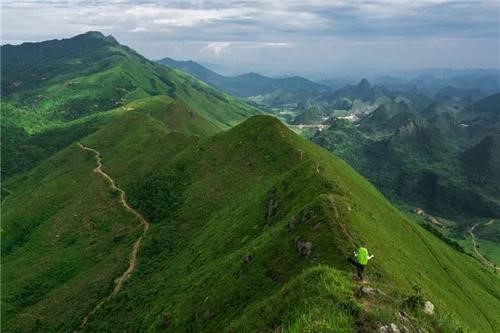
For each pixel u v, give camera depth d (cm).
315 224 5984
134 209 15700
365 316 3162
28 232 17925
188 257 10506
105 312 10181
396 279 5156
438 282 8250
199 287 7650
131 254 12581
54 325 10875
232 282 6384
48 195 19900
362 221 6500
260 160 13750
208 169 15038
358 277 3853
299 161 12719
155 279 10569
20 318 11744
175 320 7212
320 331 2980
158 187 15612
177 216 13525
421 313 3388
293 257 5759
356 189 11650
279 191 9500
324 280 3681
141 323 8600
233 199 12475
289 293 3894
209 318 6256
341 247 5300
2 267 15462
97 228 15562
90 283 11975
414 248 9806
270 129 14700
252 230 9081
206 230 11394
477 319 7850
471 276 12375
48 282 13500
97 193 17875
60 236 16112
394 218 11488
